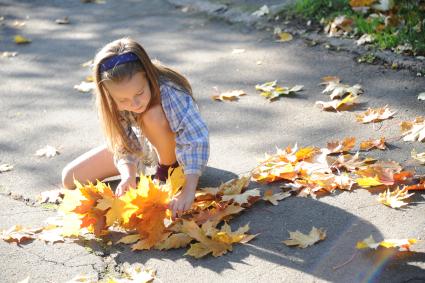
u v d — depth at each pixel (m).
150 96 3.01
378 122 3.77
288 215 3.02
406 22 4.74
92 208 2.97
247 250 2.81
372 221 2.91
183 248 2.88
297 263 2.70
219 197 3.16
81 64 5.14
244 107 4.17
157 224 2.91
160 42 5.34
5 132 4.18
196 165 3.06
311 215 3.00
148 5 6.25
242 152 3.65
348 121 3.83
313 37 4.96
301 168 3.29
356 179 3.19
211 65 4.83
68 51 5.42
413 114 3.81
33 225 3.17
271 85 4.36
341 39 4.84
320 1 5.24
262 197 3.16
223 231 2.90
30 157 3.85
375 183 3.12
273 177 3.27
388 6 4.88
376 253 2.69
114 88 2.88
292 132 3.80
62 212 3.18
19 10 6.54
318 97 4.18
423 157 3.33
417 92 4.05
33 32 5.91
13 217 3.26
